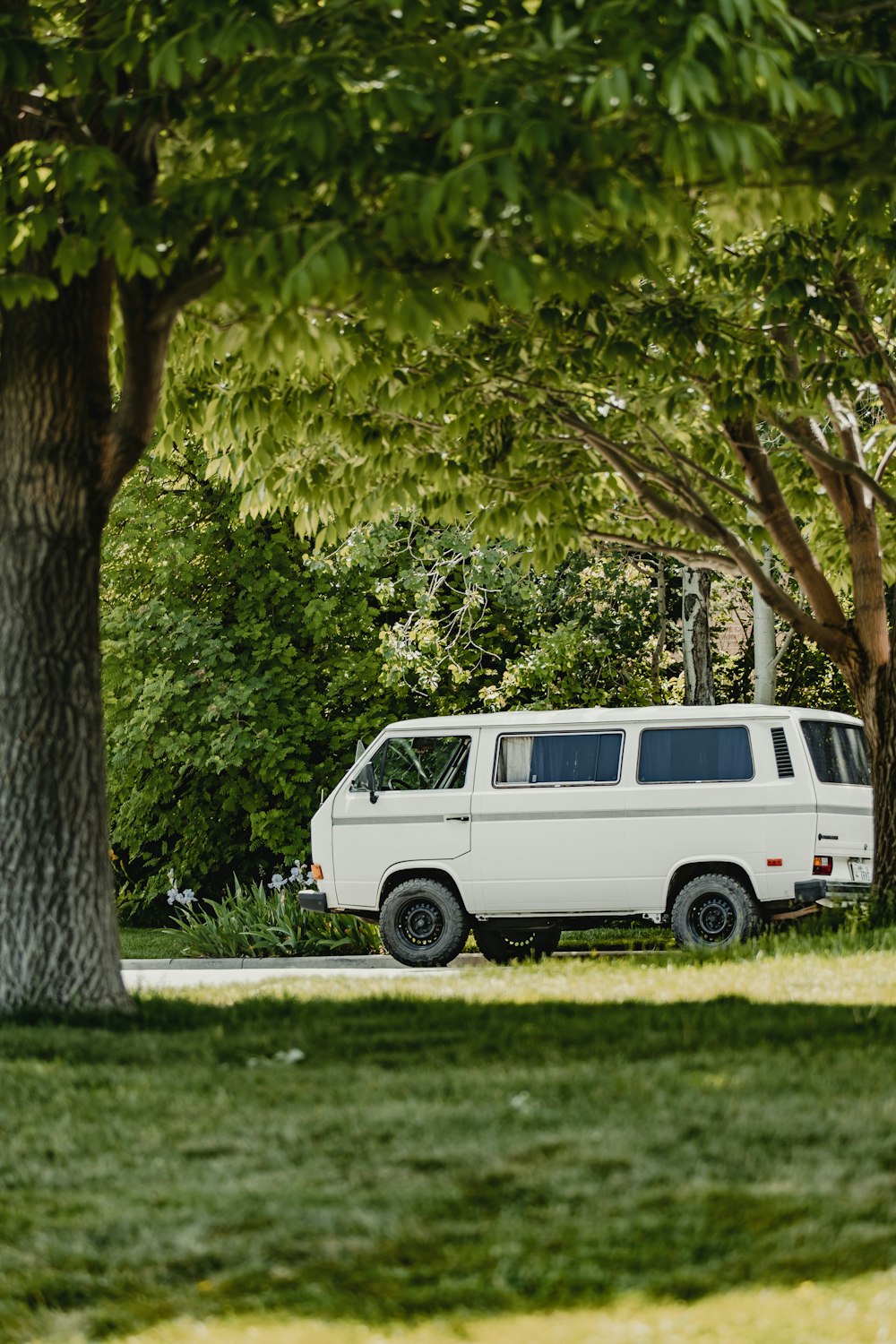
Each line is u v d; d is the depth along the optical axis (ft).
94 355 39.58
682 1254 19.89
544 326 47.67
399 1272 19.77
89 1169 24.77
